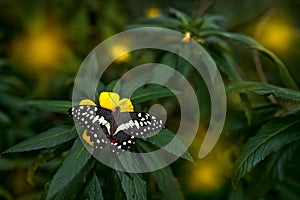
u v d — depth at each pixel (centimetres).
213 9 116
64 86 114
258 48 89
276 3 112
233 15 117
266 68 113
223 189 98
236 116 91
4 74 117
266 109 91
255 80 112
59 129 77
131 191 75
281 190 104
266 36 114
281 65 90
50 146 75
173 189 84
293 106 83
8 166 103
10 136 108
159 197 96
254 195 91
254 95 101
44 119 113
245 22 109
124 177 75
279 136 83
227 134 90
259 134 83
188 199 97
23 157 104
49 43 122
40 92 115
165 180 84
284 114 86
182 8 114
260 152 82
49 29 123
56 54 123
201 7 105
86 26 118
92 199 77
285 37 114
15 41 126
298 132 83
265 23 112
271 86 84
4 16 127
